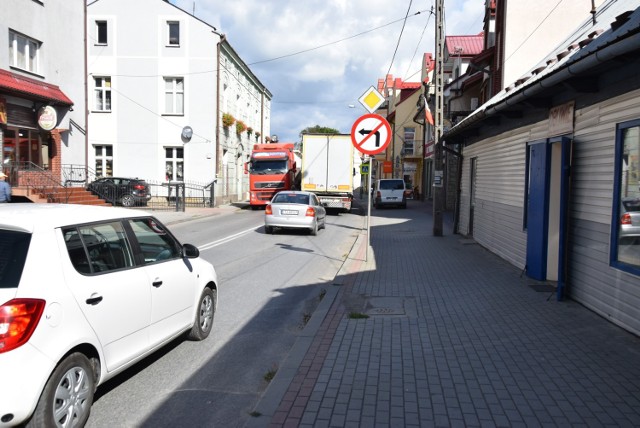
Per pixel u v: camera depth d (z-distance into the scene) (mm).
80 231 4203
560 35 16203
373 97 10945
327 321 6719
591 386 4488
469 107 26188
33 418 3432
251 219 24047
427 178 42781
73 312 3766
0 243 3703
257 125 47469
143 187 27578
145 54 31281
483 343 5691
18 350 3322
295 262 12094
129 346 4492
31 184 18844
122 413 4230
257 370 5227
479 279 9203
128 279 4527
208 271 6254
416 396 4363
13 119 18750
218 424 4051
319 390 4508
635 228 5781
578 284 7242
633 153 5848
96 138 31562
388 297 8023
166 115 31406
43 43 20391
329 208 27516
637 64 5684
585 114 7012
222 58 32250
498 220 11797
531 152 9164
